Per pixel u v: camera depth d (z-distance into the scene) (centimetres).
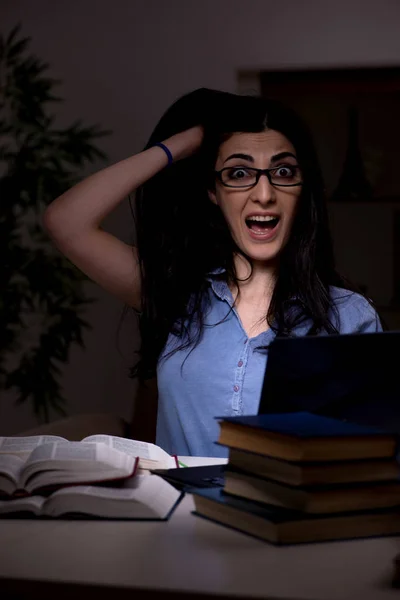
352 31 393
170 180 196
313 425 108
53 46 415
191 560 96
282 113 187
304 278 187
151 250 196
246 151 184
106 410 418
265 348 182
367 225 432
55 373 421
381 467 106
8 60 401
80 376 419
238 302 191
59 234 197
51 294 418
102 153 390
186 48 406
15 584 90
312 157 188
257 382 181
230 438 113
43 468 117
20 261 388
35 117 392
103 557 97
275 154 184
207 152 191
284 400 122
